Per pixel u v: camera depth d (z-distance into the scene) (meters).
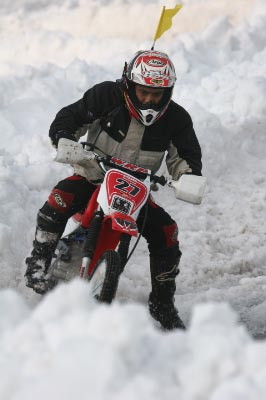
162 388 5.87
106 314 6.36
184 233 18.17
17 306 7.05
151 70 12.15
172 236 13.18
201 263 17.20
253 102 23.09
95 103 12.73
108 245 12.16
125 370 5.90
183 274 16.66
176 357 6.30
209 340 6.32
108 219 11.85
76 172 13.06
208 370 6.03
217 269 16.98
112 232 12.06
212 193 20.16
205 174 20.70
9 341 6.43
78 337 6.21
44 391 5.73
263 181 20.80
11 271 15.26
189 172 12.96
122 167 12.25
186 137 13.09
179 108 13.09
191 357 6.29
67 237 13.16
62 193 12.88
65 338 6.26
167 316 13.56
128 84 12.32
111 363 5.82
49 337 6.40
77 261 13.14
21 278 15.23
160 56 12.41
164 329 13.62
